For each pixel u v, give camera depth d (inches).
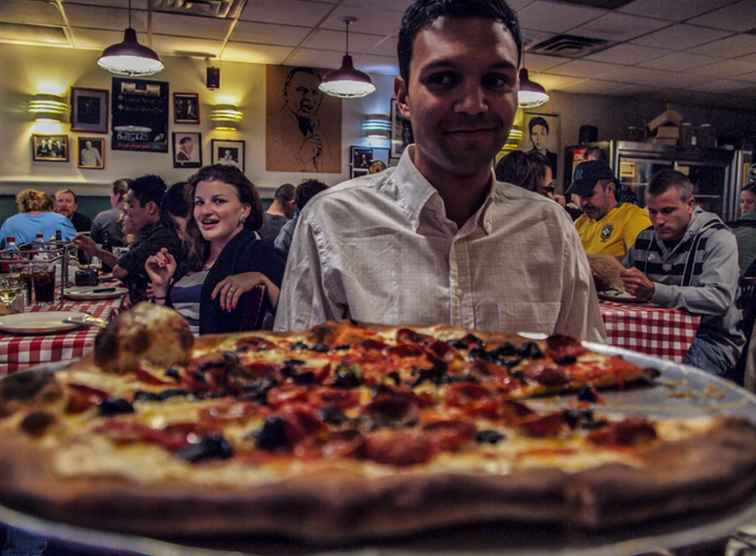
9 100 237.8
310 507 20.4
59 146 244.7
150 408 30.5
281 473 23.2
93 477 22.2
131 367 34.8
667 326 101.1
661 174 116.8
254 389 33.1
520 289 50.6
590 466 24.1
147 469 23.2
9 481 22.0
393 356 40.3
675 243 118.2
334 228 51.8
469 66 40.9
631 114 313.6
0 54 234.5
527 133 297.9
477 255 50.2
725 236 110.0
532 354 40.4
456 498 21.0
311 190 157.1
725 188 292.0
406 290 49.7
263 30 208.2
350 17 190.7
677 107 325.1
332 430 28.0
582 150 287.3
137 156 253.4
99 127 248.1
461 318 49.4
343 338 43.4
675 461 24.7
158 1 180.7
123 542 19.9
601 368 37.5
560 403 34.0
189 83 254.8
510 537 21.0
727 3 173.9
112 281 134.6
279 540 20.6
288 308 53.5
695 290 104.5
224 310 85.3
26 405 28.5
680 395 34.8
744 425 28.5
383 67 259.6
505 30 41.6
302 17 192.7
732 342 109.0
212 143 259.1
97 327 82.2
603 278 117.6
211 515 20.4
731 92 293.9
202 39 221.5
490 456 25.5
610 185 162.7
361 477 21.9
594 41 212.4
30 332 76.9
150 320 35.5
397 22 194.9
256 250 90.9
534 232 52.1
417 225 49.9
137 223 144.3
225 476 22.8
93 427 27.3
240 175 92.6
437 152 44.2
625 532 21.5
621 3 175.0
